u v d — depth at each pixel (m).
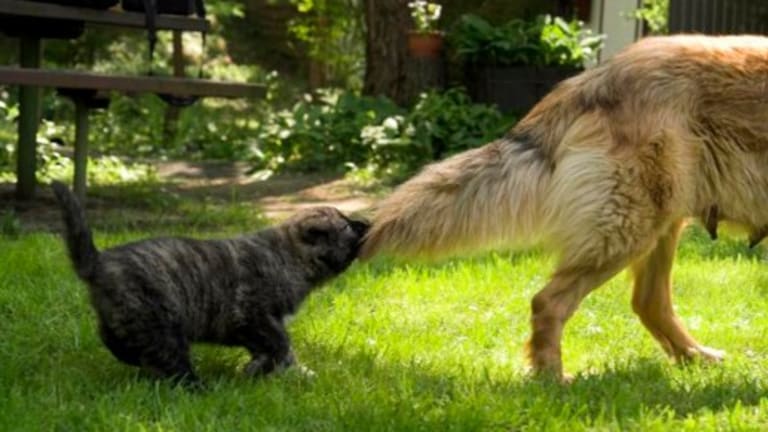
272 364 6.31
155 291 5.89
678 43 7.09
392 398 5.91
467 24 19.12
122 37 27.84
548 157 7.02
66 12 11.77
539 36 18.91
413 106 19.00
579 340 7.77
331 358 6.86
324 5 26.77
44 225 11.97
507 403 5.82
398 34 19.92
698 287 9.36
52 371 6.36
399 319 8.06
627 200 6.82
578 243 6.90
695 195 7.00
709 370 6.95
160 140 21.95
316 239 6.58
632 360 7.11
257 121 24.36
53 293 8.02
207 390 6.02
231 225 12.32
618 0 22.56
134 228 11.70
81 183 12.91
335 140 17.75
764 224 7.18
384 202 7.00
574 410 5.87
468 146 16.70
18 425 5.35
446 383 6.29
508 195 6.98
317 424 5.50
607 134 6.89
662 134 6.81
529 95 18.70
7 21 13.02
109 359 6.68
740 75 6.98
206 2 26.97
